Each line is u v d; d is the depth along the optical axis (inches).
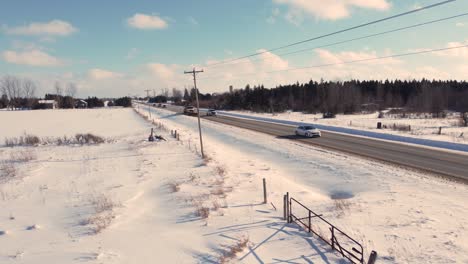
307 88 4421.8
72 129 2164.1
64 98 6624.0
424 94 3356.3
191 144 1264.8
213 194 576.4
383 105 3698.3
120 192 621.0
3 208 544.4
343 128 1534.2
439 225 388.8
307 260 318.3
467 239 345.4
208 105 4987.7
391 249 328.8
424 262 299.6
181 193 592.4
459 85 4318.4
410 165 764.0
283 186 643.5
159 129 1914.4
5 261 343.3
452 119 2123.5
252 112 3378.4
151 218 470.6
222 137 1523.1
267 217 450.9
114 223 452.1
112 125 2431.1
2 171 852.0
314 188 660.7
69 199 587.5
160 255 345.1
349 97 3521.2
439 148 999.0
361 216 433.4
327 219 430.6
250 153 1090.7
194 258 335.0
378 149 1004.6
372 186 611.8
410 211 445.1
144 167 852.6
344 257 318.0
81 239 397.7
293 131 1569.9
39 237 410.6
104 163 927.7
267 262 318.0
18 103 5920.3
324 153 964.6
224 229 411.5
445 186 577.9
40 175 795.4
